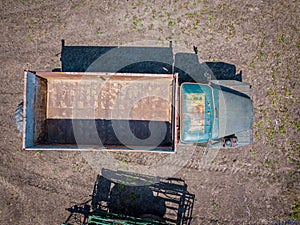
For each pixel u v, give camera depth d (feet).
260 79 23.02
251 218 22.85
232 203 22.86
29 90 18.56
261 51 23.08
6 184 22.84
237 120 20.85
